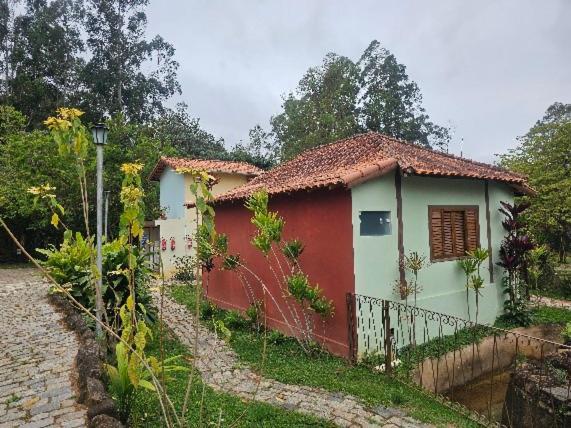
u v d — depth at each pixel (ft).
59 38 102.94
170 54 114.01
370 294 23.18
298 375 19.80
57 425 11.82
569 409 16.49
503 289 31.32
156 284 45.03
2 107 77.46
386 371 20.08
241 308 32.71
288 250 24.71
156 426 13.38
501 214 31.94
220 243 29.32
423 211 26.32
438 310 26.81
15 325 23.91
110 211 64.08
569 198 50.65
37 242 76.38
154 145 69.56
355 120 104.94
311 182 23.79
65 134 9.88
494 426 15.90
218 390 17.92
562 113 117.19
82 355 15.96
